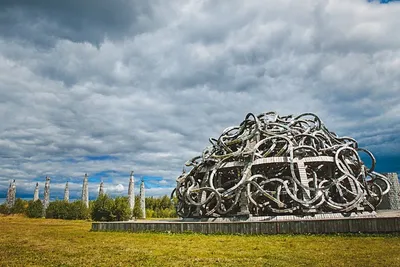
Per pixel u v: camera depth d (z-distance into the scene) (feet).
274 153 136.56
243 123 146.82
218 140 145.28
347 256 65.51
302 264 60.34
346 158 135.23
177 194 144.36
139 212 220.23
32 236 113.29
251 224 100.63
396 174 174.09
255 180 126.82
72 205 247.09
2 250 82.94
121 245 87.71
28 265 64.90
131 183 234.79
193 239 94.63
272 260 64.28
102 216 199.21
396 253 66.95
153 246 84.53
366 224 90.43
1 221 206.49
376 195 135.95
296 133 140.15
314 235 92.73
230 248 78.43
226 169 135.23
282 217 114.42
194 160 152.66
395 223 88.17
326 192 117.08
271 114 152.76
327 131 148.15
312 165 130.82
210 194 129.08
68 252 78.79
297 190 123.75
